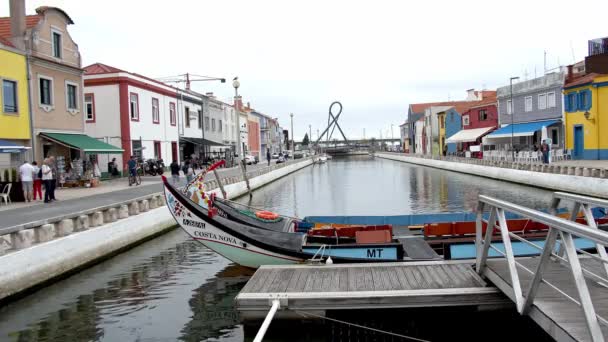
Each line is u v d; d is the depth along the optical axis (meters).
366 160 98.06
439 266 9.73
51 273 11.52
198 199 12.73
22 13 24.88
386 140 157.75
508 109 49.69
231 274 12.37
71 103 28.69
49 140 26.03
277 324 8.33
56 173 26.17
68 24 28.39
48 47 26.19
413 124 100.00
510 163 34.91
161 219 18.30
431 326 8.44
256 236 11.62
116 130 34.84
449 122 67.38
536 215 6.11
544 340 8.27
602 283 5.73
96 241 13.57
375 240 11.82
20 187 20.02
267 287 8.73
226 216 13.63
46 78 25.97
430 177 43.41
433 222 13.84
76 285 11.51
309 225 13.86
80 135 28.94
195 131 49.91
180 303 10.20
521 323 8.31
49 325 9.03
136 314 9.58
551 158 36.78
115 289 11.19
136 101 36.56
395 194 30.84
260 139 92.06
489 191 30.28
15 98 23.53
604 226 12.09
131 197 21.27
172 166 30.48
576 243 11.15
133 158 29.38
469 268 9.50
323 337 8.31
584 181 24.53
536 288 6.36
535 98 44.56
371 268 9.76
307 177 48.66
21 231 10.80
